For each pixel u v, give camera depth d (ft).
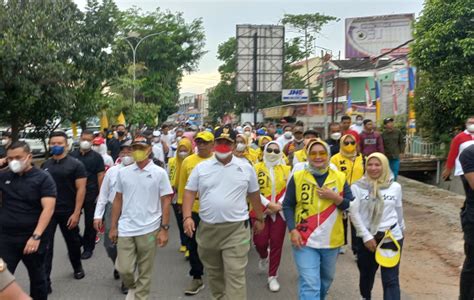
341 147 22.54
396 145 37.99
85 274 21.58
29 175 15.39
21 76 49.55
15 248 15.44
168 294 19.16
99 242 27.48
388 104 82.94
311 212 14.89
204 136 20.42
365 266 16.38
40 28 52.47
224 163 15.52
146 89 141.69
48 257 18.88
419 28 54.54
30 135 63.62
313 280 14.55
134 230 16.49
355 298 18.74
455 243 26.58
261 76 107.45
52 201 15.52
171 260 24.00
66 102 56.18
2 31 49.24
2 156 19.25
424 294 19.22
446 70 52.65
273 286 19.39
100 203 18.94
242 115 105.19
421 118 58.95
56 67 51.62
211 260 15.94
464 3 50.39
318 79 134.31
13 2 51.72
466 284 15.62
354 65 119.55
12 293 7.11
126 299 16.87
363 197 15.55
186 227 15.65
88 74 62.18
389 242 15.17
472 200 14.94
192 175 15.79
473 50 49.70
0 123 58.08
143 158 16.51
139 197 16.58
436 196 43.16
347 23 127.85
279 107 137.39
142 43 138.92
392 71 97.14
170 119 224.33
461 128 54.39
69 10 60.29
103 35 64.54
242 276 15.31
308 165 15.10
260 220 16.66
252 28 106.22
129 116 101.91
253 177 16.03
